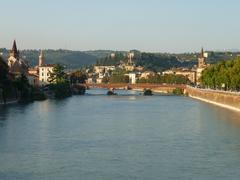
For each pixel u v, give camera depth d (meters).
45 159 159.62
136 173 143.00
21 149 175.25
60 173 142.75
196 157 163.38
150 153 169.50
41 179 137.00
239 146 182.38
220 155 166.62
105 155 166.00
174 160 159.00
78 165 151.88
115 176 139.88
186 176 140.38
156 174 142.00
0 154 166.75
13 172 143.75
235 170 146.88
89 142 190.62
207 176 140.50
